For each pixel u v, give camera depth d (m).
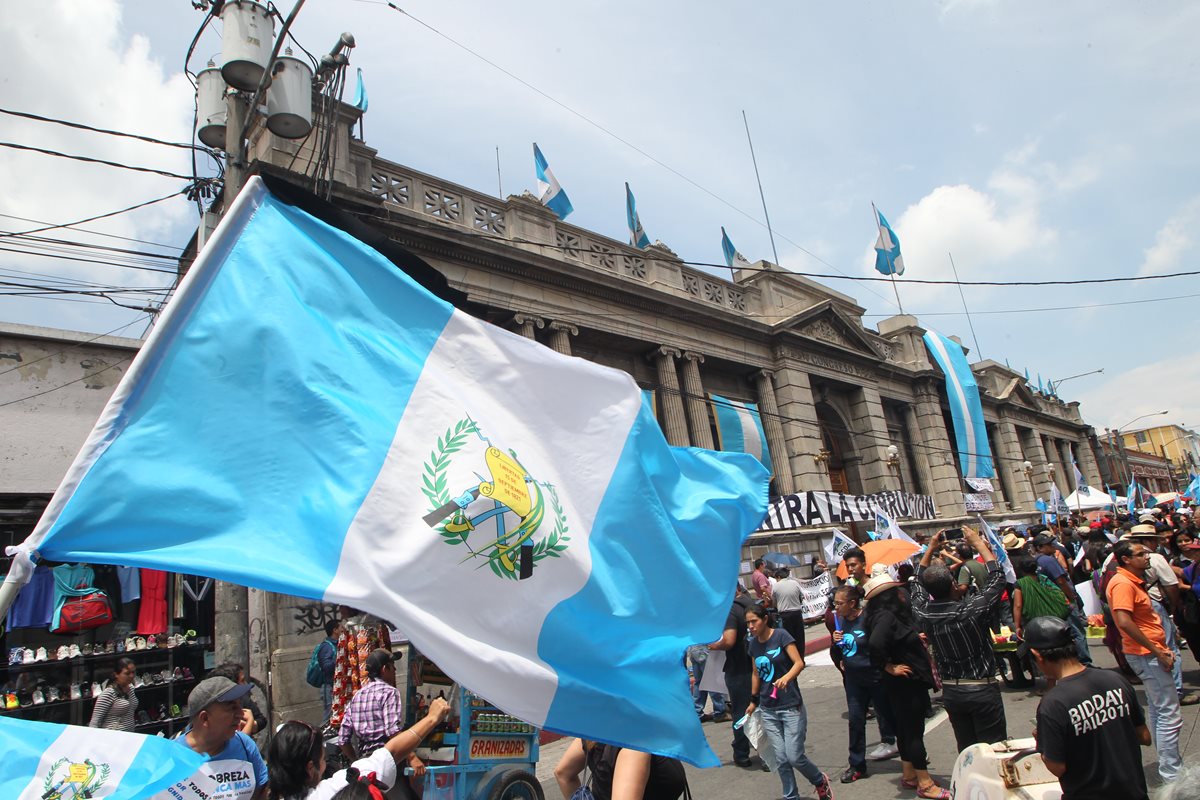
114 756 2.92
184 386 2.85
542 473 3.38
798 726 6.60
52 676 10.54
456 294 4.01
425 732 4.50
